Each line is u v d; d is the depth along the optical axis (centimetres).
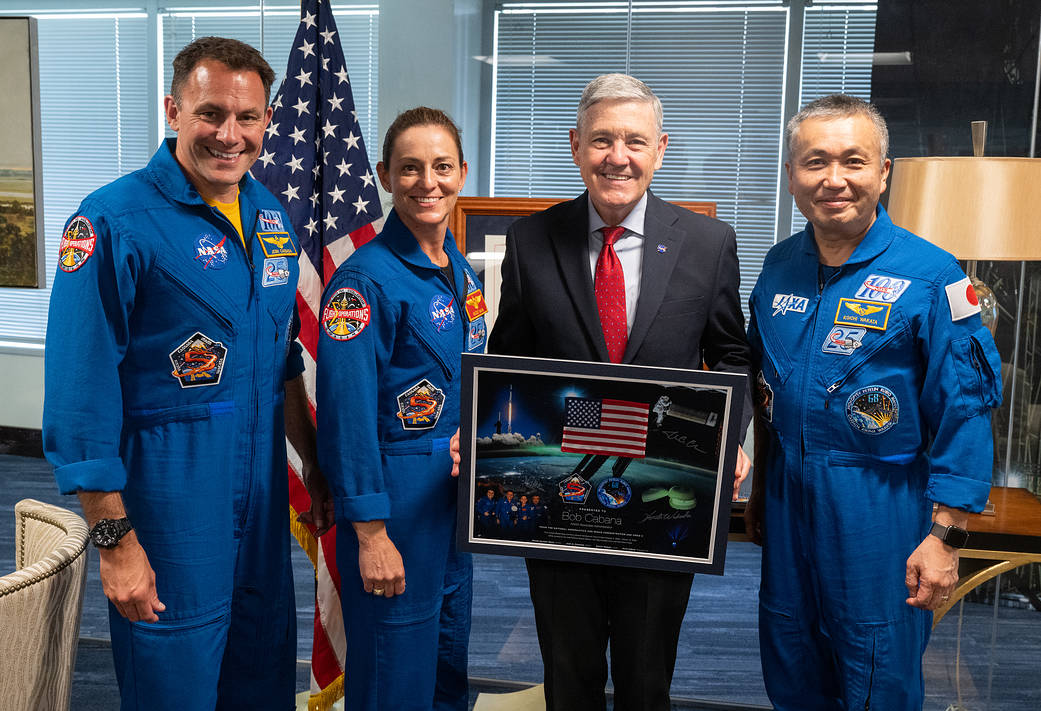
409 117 183
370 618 189
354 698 193
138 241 161
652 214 178
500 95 335
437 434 189
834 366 176
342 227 249
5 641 136
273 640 190
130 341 165
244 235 178
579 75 331
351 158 250
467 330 195
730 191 336
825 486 178
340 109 250
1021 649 314
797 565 184
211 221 171
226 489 174
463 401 170
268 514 183
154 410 167
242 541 181
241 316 174
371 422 178
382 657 190
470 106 338
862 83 329
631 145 168
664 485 170
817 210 172
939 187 229
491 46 333
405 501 185
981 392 169
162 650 169
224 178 168
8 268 355
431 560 190
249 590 184
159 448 167
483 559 390
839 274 179
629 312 178
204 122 165
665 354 175
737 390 163
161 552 167
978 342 169
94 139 458
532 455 172
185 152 169
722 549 170
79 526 160
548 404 169
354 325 177
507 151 337
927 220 231
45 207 468
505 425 171
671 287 175
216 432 171
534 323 181
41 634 143
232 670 190
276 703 194
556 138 333
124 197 163
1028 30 323
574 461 171
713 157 334
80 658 286
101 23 446
